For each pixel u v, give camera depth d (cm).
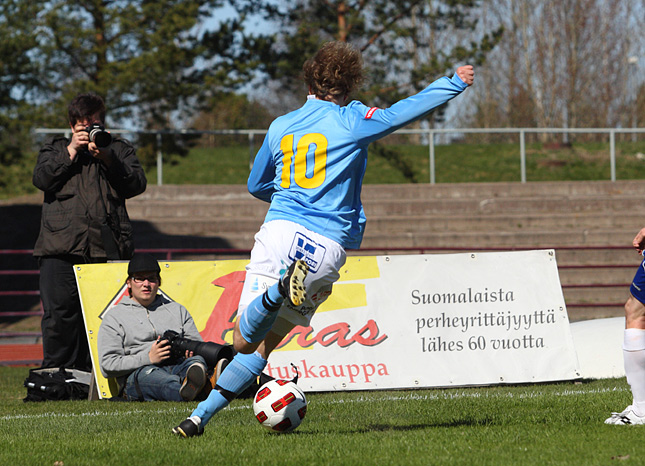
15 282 3650
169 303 1552
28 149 4691
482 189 4553
